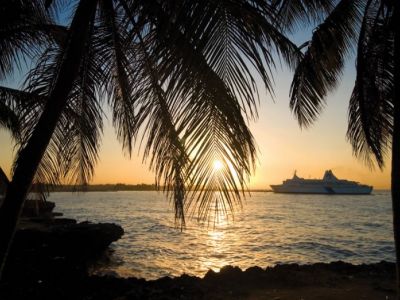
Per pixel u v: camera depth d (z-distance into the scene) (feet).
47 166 18.89
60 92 12.02
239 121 11.20
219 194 11.12
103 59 18.08
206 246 86.12
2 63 22.82
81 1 12.60
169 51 11.25
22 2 18.97
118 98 18.90
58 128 18.60
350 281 31.40
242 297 27.27
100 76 18.31
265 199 455.22
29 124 17.76
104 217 181.57
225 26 11.02
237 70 11.19
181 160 11.91
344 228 131.64
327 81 27.76
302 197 509.76
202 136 11.21
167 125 13.76
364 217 185.57
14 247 59.41
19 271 40.14
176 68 11.27
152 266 63.00
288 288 29.43
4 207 11.25
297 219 173.47
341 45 26.66
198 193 11.14
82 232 68.95
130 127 18.57
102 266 62.75
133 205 314.76
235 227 133.08
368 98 24.89
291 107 27.37
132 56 15.56
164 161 13.94
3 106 27.07
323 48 25.57
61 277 36.73
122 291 30.30
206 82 11.14
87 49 16.94
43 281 34.83
